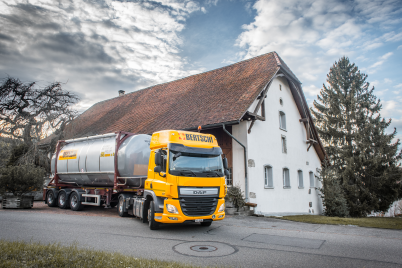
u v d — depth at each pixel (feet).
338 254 20.13
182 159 26.81
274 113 57.72
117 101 87.76
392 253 20.56
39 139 61.16
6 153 59.57
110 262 15.62
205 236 25.63
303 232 28.40
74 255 16.53
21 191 44.24
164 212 25.81
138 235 25.27
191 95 61.31
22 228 26.99
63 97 63.52
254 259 18.65
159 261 16.61
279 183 55.52
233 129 47.73
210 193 26.99
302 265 17.56
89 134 68.28
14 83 59.77
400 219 50.85
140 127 57.00
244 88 51.52
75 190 43.96
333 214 65.72
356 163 80.33
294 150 64.64
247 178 45.14
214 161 28.30
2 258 15.56
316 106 101.60
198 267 15.96
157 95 73.51
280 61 57.52
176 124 49.98
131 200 36.06
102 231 26.55
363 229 31.01
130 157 37.24
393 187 76.23
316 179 74.43
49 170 59.93
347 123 90.22
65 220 32.48
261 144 50.70
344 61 98.89
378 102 92.63
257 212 45.93
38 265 14.84
